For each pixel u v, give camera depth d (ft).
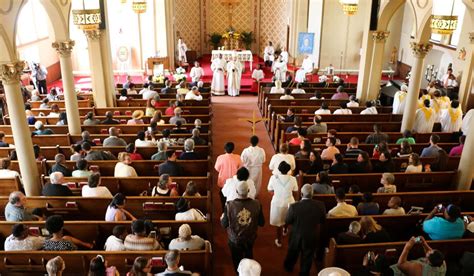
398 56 72.69
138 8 56.75
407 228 20.95
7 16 23.17
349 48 70.33
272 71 69.05
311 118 38.99
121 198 19.81
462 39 52.37
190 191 21.93
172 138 31.27
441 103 37.68
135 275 14.51
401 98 39.63
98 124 35.37
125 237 17.75
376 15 45.03
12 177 25.22
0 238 19.74
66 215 22.27
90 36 41.91
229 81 59.98
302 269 20.16
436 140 27.99
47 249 17.37
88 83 64.34
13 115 24.68
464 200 23.89
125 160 25.07
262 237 25.22
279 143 35.88
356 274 16.83
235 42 76.23
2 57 23.54
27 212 20.24
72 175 24.67
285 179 22.25
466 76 47.91
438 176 26.07
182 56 71.15
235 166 24.84
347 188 25.20
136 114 36.14
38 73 55.21
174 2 69.87
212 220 26.14
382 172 26.16
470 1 26.13
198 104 44.29
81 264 17.12
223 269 22.29
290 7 70.54
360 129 36.91
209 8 77.97
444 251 18.56
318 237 19.84
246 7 77.51
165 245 19.99
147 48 67.41
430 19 32.19
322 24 68.85
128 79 51.42
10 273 17.37
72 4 31.04
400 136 34.76
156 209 22.15
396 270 16.17
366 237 18.62
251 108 53.83
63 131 35.45
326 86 54.24
